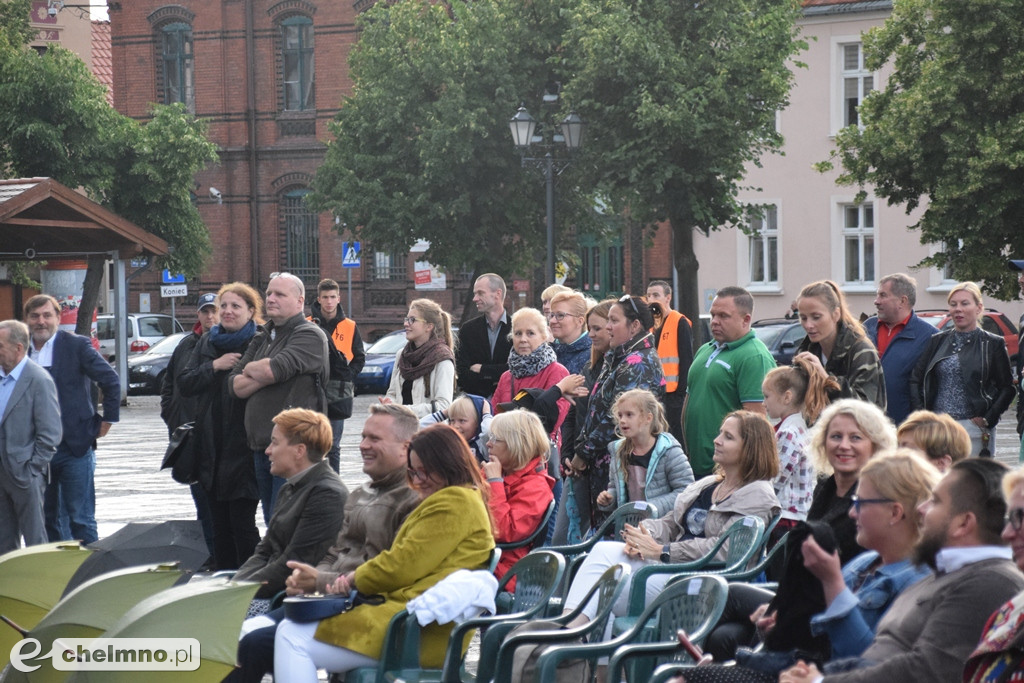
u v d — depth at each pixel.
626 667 6.53
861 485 5.65
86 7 52.34
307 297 53.25
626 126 32.28
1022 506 4.30
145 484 18.72
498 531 8.71
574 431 11.18
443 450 7.29
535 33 38.09
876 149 32.34
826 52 42.59
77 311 30.75
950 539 4.93
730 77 32.28
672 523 8.49
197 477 11.36
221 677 6.04
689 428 10.07
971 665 4.25
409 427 7.80
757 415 8.05
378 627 7.03
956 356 11.58
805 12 42.56
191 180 43.62
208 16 53.12
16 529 11.09
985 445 11.67
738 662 5.50
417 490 7.43
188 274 44.19
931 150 31.39
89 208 23.73
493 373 13.05
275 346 10.88
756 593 6.54
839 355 9.20
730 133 31.83
